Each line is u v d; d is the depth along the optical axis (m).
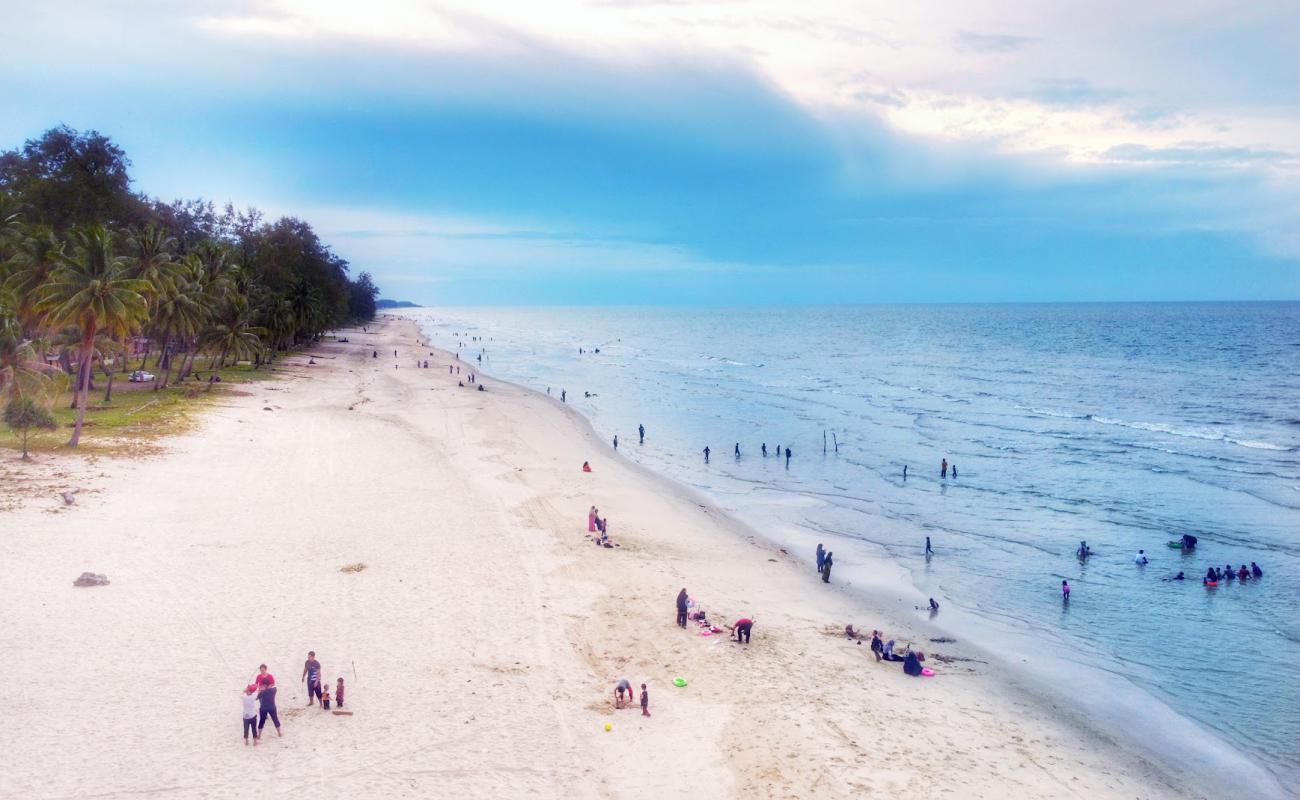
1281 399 103.88
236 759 20.48
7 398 52.53
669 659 27.67
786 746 22.30
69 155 99.88
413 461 56.31
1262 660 30.42
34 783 18.95
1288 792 21.94
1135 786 21.77
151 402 73.56
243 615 29.30
